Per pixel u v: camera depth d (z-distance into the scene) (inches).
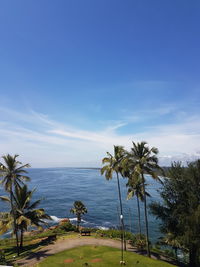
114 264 1037.8
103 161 1296.8
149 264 1045.8
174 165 1363.2
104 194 4891.7
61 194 4840.1
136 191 1552.7
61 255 1195.3
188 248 1168.8
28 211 1542.8
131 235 1641.2
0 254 1162.6
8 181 1338.6
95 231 1878.7
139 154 1301.7
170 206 1317.7
